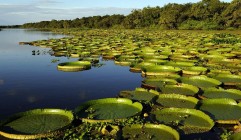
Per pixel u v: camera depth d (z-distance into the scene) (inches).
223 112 305.7
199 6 2017.7
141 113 297.0
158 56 682.8
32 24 4606.3
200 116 287.7
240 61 612.7
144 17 2397.9
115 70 573.9
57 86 459.8
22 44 1168.8
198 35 1385.3
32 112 296.8
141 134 243.8
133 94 374.3
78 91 430.6
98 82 481.7
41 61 698.8
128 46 918.4
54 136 249.6
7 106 367.2
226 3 1987.0
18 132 254.7
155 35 1478.8
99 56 759.7
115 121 274.2
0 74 553.3
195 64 586.9
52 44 1054.4
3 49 976.9
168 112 299.7
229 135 249.0
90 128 261.4
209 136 251.1
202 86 411.2
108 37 1379.2
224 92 377.1
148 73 506.6
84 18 3147.1
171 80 434.3
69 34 1908.2
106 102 335.3
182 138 245.3
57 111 299.3
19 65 646.5
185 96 343.6
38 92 427.2
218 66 563.5
